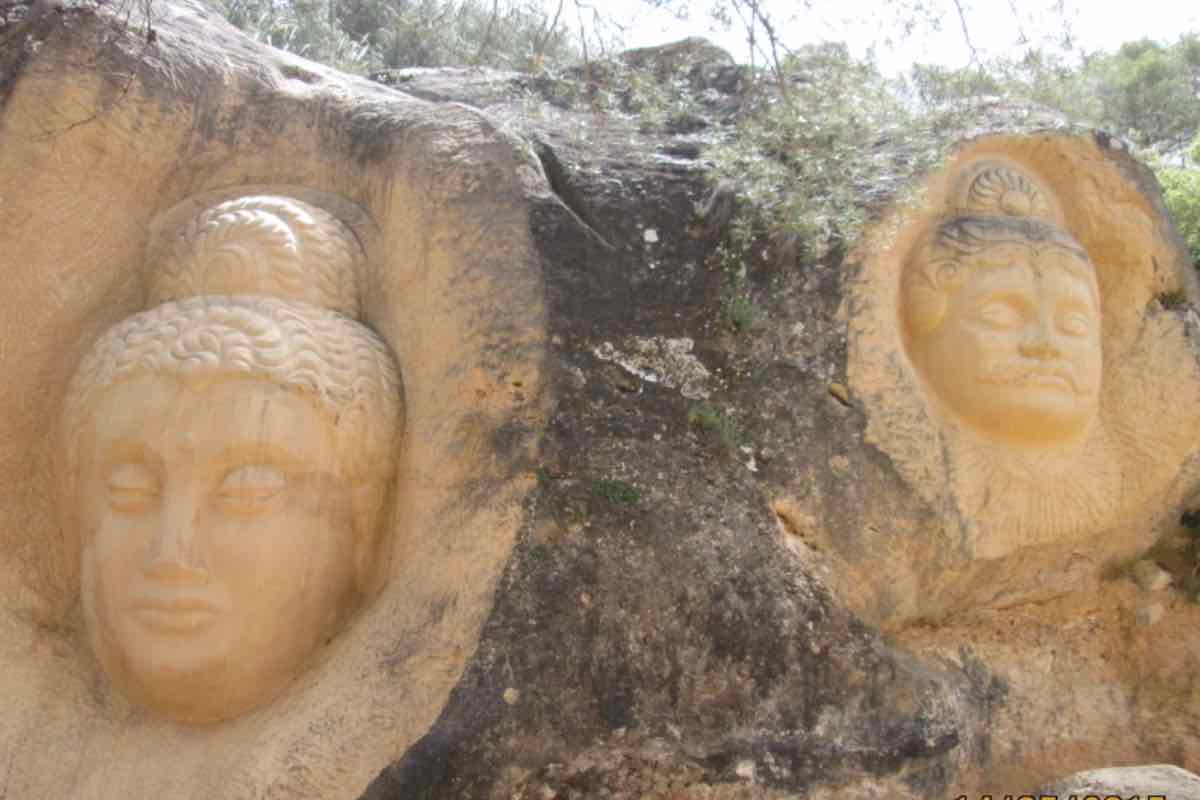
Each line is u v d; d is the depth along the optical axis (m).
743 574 2.73
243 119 3.40
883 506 2.98
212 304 2.85
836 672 2.72
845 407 3.03
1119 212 3.46
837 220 3.14
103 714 2.87
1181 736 3.25
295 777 2.49
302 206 3.15
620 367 2.90
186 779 2.61
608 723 2.52
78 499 2.86
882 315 3.10
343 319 2.98
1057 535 3.18
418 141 3.21
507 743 2.46
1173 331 3.46
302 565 2.75
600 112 3.50
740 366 3.00
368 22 6.68
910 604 3.06
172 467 2.69
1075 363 3.11
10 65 3.17
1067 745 3.17
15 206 3.12
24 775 2.77
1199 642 3.39
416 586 2.74
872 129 3.52
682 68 3.92
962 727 2.91
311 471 2.78
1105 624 3.44
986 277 3.12
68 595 3.08
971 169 3.38
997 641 3.29
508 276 2.93
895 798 2.65
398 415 2.96
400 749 2.48
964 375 3.09
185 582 2.64
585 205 3.15
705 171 3.30
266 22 5.96
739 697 2.62
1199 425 3.38
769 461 2.92
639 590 2.64
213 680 2.67
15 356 3.09
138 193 3.29
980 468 3.10
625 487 2.75
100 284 3.20
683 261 3.10
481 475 2.77
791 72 3.73
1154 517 3.43
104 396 2.78
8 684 2.91
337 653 2.74
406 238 3.11
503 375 2.84
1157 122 7.82
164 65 3.32
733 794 2.53
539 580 2.62
